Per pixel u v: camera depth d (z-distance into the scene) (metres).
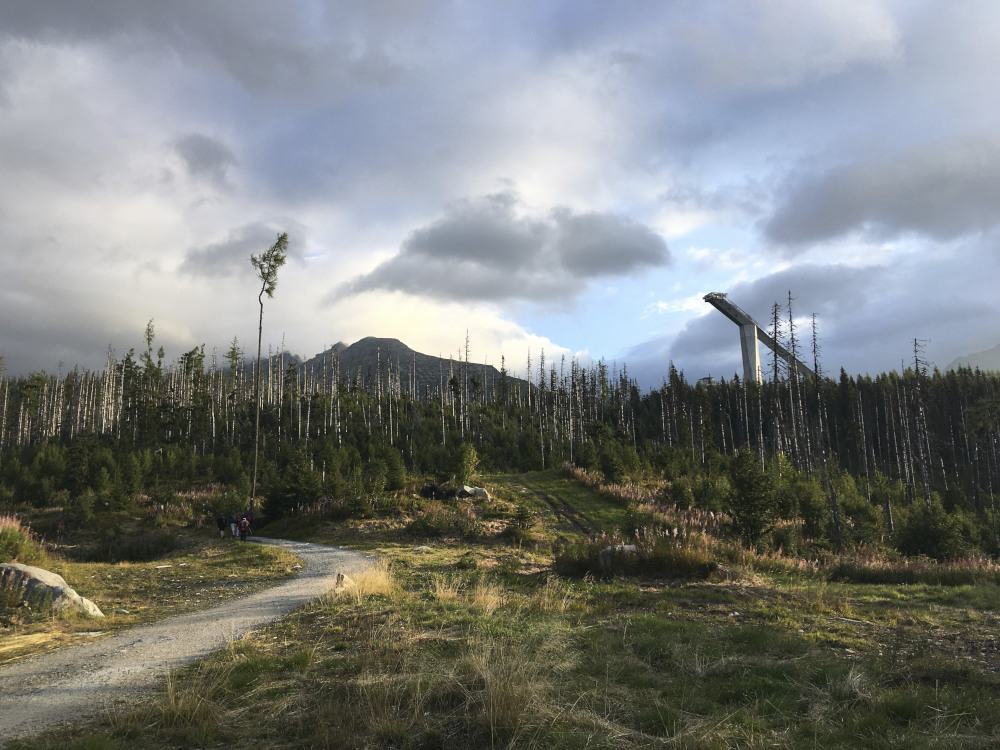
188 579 16.89
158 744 5.20
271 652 8.27
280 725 5.58
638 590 13.24
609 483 42.84
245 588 15.35
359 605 11.57
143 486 47.50
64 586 12.12
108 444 63.84
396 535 28.22
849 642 8.60
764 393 77.25
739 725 5.19
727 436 97.31
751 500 25.95
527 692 5.69
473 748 4.94
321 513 32.81
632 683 6.55
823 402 79.62
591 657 7.45
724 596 12.57
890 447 82.44
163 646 8.99
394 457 40.78
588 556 16.75
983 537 33.38
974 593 13.42
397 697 5.95
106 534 33.12
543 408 98.56
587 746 4.76
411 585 15.12
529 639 8.09
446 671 6.51
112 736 5.34
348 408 81.56
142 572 18.20
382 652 7.71
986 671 7.01
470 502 35.25
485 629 8.79
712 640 8.37
